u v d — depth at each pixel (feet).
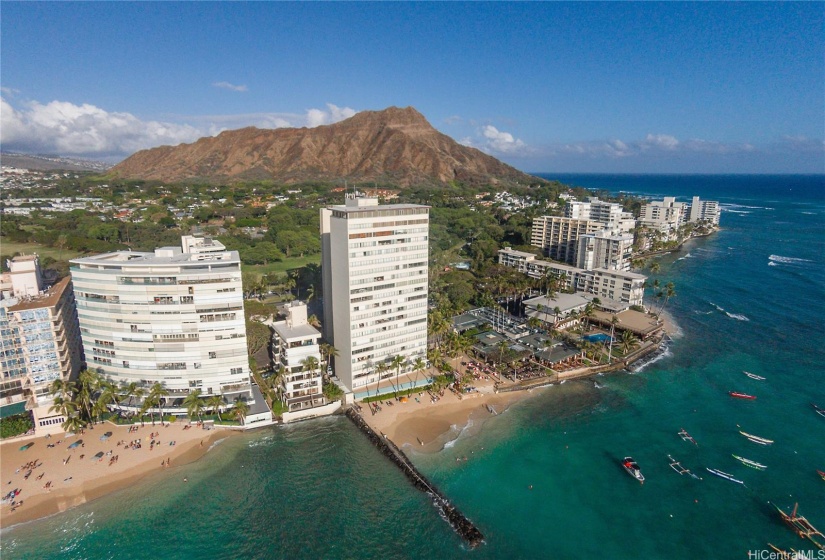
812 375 541.75
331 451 409.90
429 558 304.71
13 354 421.59
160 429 428.15
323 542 317.63
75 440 410.93
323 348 479.41
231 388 454.81
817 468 386.32
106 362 442.50
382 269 479.82
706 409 474.90
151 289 421.18
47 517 333.83
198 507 346.33
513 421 456.45
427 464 393.29
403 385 501.15
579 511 344.08
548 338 613.93
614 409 476.95
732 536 320.70
